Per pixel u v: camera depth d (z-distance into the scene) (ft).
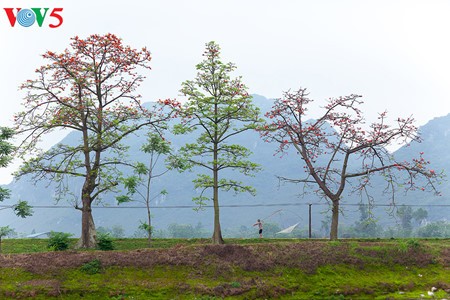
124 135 122.31
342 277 97.14
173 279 93.50
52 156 121.08
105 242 113.39
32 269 94.07
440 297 89.10
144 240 132.87
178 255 101.35
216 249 104.06
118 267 96.02
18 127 118.52
